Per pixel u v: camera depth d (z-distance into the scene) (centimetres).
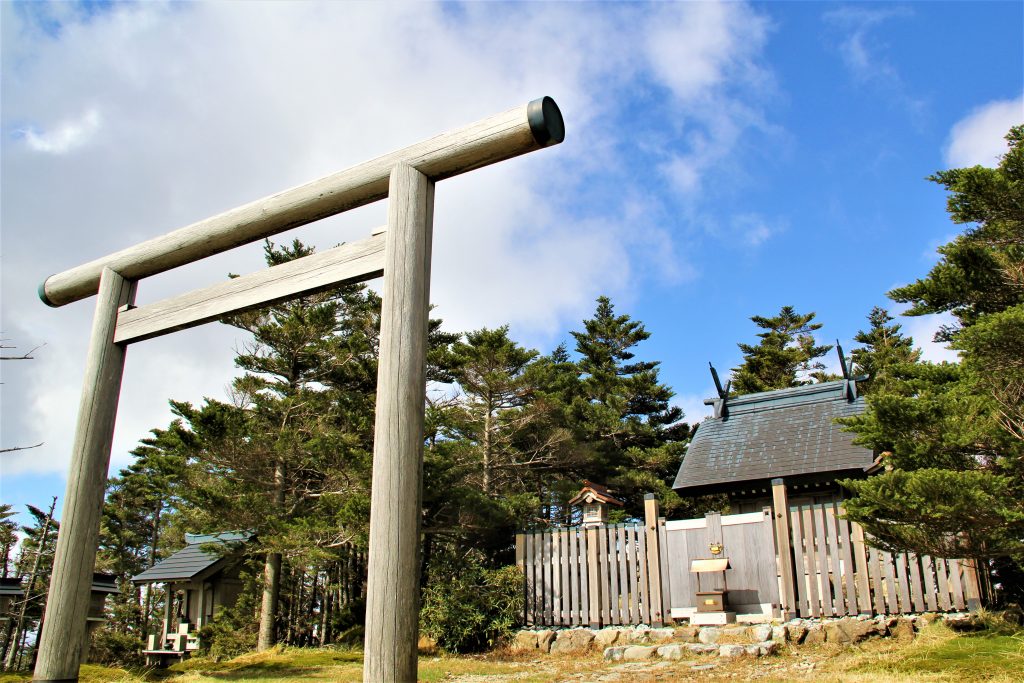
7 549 1933
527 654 1154
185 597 1888
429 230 405
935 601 976
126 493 2806
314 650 1241
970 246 930
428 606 1246
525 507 1759
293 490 1516
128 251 543
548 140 382
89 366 525
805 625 991
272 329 1561
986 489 720
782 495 1117
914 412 795
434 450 1473
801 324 3534
